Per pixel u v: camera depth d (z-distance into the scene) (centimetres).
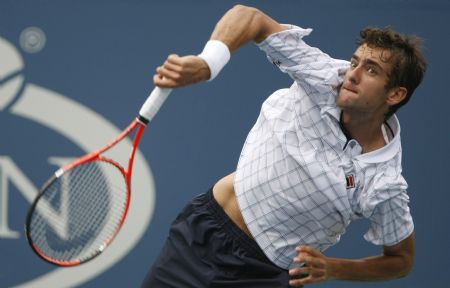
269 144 1648
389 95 1577
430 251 2608
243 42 1486
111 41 2530
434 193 2606
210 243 1728
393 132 1642
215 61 1424
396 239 1697
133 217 2538
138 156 2534
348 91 1546
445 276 2603
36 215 2492
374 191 1602
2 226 2527
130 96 2536
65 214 2219
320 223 1655
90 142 2533
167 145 2542
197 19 2534
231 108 2550
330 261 1675
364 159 1602
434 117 2605
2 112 2530
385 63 1545
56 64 2533
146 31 2530
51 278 2545
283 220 1650
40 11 2525
